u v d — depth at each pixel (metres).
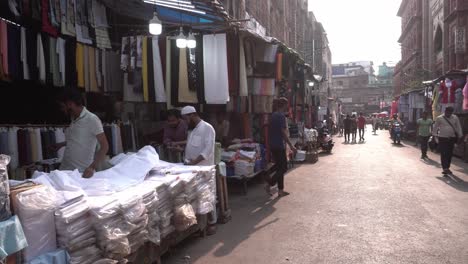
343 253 4.95
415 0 43.12
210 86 7.38
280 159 8.46
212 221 5.90
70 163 4.75
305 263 4.66
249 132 11.77
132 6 7.65
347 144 24.41
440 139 11.03
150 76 6.99
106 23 6.94
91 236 3.35
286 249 5.15
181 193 4.71
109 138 6.95
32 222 2.99
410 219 6.43
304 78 15.16
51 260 2.99
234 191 9.26
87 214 3.33
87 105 7.37
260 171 10.09
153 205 4.12
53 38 5.80
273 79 10.77
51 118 6.59
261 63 10.24
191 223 4.68
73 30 6.08
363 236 5.59
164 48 7.04
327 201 7.84
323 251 5.03
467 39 25.16
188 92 7.20
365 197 8.16
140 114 9.29
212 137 6.32
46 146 5.93
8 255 2.66
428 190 8.86
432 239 5.42
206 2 6.87
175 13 8.30
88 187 3.89
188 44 6.81
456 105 15.36
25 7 5.20
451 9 27.00
